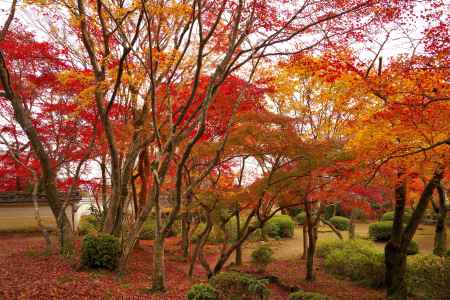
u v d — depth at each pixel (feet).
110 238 30.91
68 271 28.17
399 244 30.17
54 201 34.88
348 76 23.00
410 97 20.51
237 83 30.50
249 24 23.08
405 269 30.25
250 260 49.49
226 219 33.22
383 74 20.97
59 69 33.63
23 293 21.26
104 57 25.26
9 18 28.81
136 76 26.89
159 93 30.50
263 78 32.42
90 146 34.19
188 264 44.37
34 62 33.09
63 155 39.06
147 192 42.88
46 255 33.58
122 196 33.88
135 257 40.63
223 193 31.99
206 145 30.01
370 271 36.52
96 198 51.83
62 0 24.56
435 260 31.42
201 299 19.57
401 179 25.99
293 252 56.34
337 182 27.81
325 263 44.14
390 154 23.73
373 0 19.69
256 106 31.58
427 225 84.99
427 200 28.32
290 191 29.17
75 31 30.09
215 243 59.06
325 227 83.25
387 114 21.43
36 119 37.40
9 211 59.57
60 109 35.37
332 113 36.47
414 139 23.07
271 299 30.19
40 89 36.01
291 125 28.68
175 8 22.09
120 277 28.07
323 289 34.99
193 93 24.13
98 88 25.79
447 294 29.09
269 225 67.21
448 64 18.63
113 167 31.45
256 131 26.99
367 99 26.94
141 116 31.17
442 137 22.38
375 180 29.37
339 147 28.76
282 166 29.17
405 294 29.68
